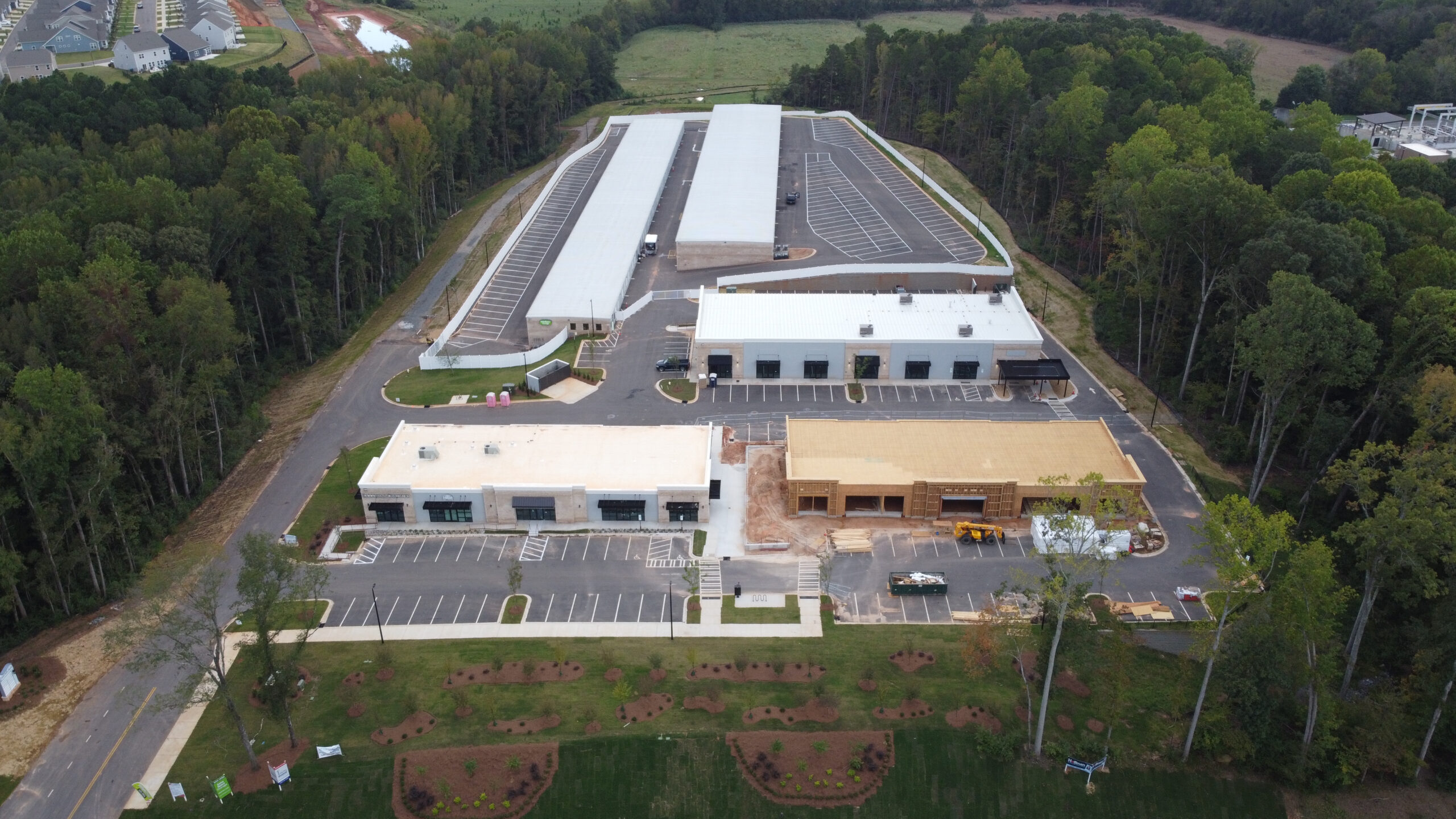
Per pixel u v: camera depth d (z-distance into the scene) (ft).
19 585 319.27
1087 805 266.77
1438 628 257.55
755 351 459.32
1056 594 255.91
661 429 407.64
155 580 255.50
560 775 269.23
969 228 611.47
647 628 318.65
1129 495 352.08
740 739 276.62
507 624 320.29
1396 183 533.55
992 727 279.90
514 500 365.81
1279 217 413.59
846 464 380.17
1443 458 259.60
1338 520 368.48
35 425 303.89
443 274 591.37
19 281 380.78
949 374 461.78
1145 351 479.82
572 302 518.37
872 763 271.90
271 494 387.75
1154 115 590.96
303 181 526.57
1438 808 270.05
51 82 632.79
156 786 266.98
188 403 370.73
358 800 263.70
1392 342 368.68
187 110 624.59
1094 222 561.84
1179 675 297.33
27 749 278.05
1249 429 417.28
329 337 525.75
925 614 323.57
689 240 568.82
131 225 430.20
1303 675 261.65
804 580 339.98
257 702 290.97
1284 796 271.49
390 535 365.61
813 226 621.72
